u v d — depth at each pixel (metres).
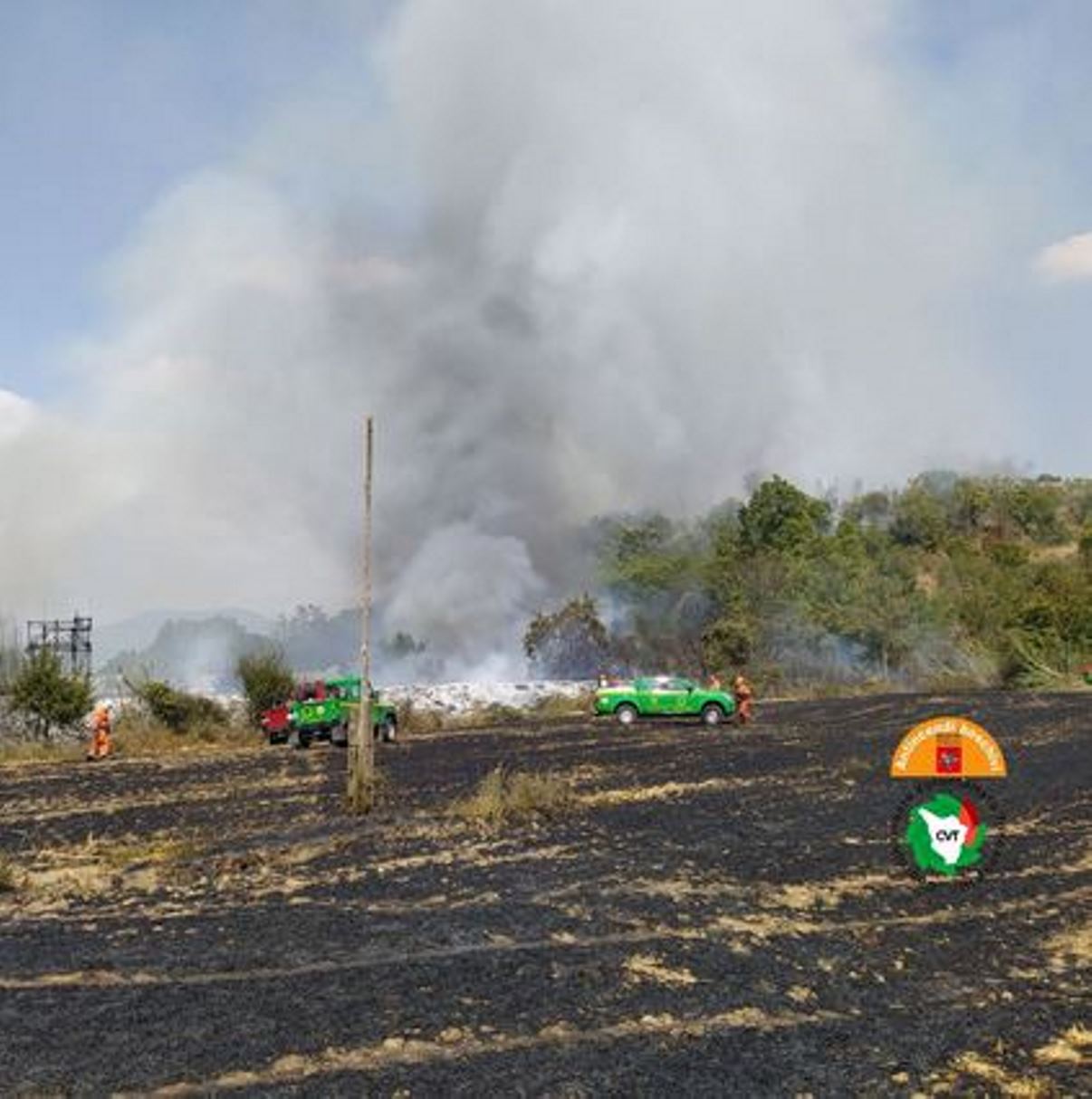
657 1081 6.95
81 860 14.71
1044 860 13.53
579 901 11.59
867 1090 6.92
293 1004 8.27
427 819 17.17
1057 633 57.66
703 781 21.05
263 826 17.12
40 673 33.41
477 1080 6.90
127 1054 7.28
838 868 13.18
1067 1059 7.46
